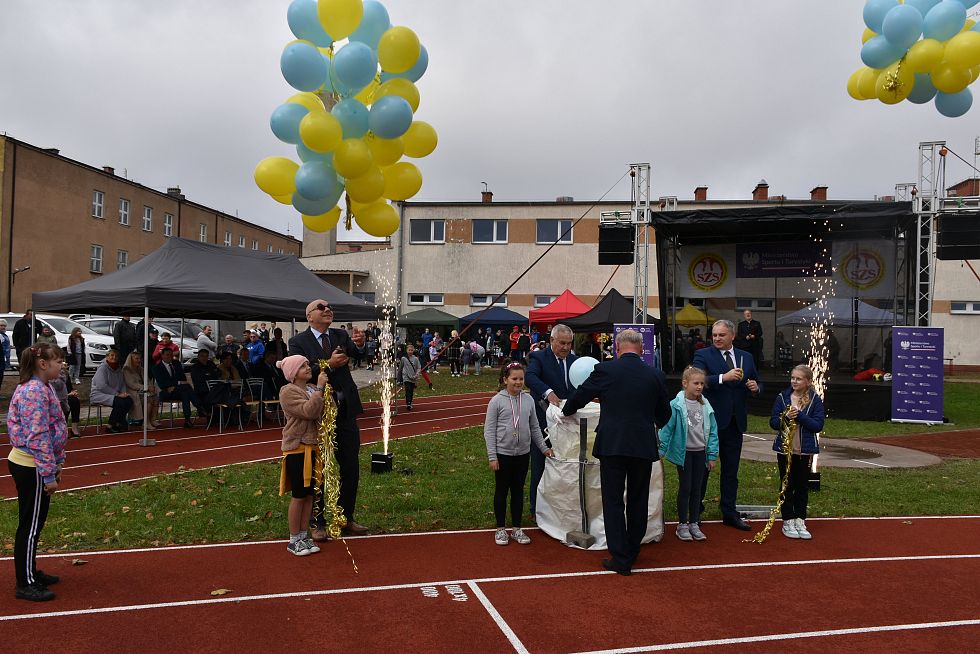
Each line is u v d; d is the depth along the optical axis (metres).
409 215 33.91
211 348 18.44
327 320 6.07
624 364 5.45
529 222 33.22
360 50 6.43
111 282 11.93
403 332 30.03
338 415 6.12
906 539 6.29
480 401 18.75
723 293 18.69
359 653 3.87
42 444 4.52
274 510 6.91
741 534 6.45
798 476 6.29
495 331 33.12
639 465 5.31
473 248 33.53
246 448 10.79
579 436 6.09
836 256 17.44
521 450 5.96
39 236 30.86
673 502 7.66
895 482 8.69
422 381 24.95
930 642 4.12
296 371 5.45
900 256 16.77
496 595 4.77
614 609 4.55
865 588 5.02
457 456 10.30
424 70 7.30
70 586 4.83
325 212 7.30
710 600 4.74
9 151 29.00
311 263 35.31
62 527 6.18
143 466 9.22
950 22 8.86
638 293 16.48
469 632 4.16
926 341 14.70
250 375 13.86
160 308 11.45
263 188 7.22
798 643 4.09
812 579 5.20
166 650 3.87
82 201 33.88
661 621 4.38
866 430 13.85
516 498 6.03
